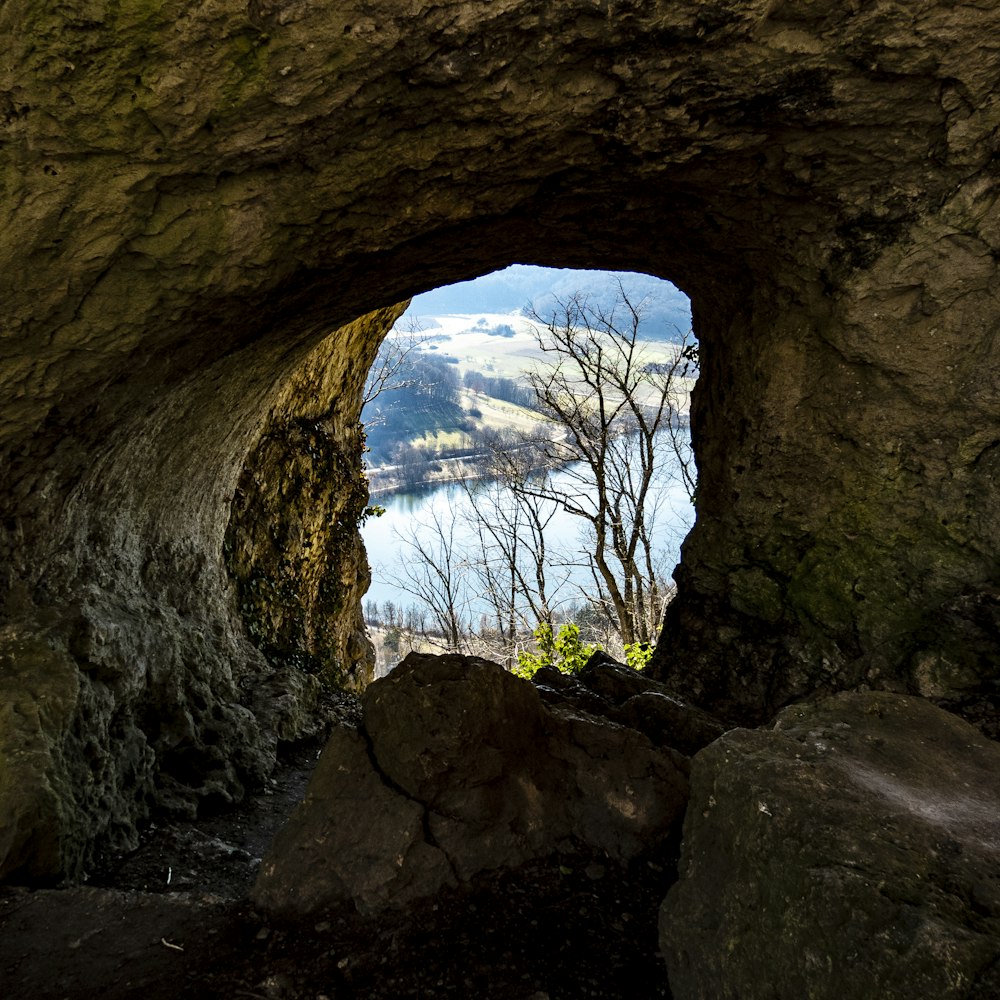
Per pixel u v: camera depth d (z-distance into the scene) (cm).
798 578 469
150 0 233
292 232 342
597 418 1761
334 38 255
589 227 458
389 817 318
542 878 314
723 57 295
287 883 309
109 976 279
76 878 384
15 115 254
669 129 336
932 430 392
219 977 274
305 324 531
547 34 275
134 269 321
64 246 297
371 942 284
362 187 332
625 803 338
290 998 260
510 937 284
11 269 295
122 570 573
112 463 509
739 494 509
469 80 288
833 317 414
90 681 436
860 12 281
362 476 1412
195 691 596
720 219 427
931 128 331
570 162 357
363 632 1560
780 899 185
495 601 2208
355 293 491
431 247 435
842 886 171
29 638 416
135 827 459
